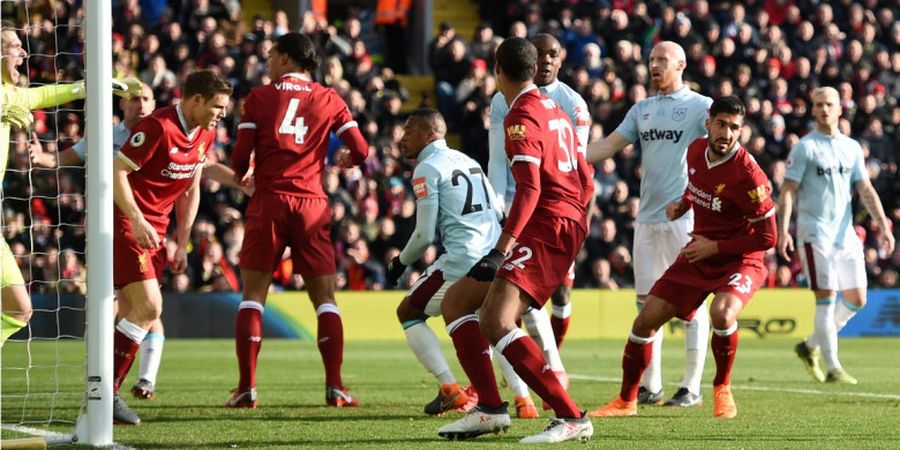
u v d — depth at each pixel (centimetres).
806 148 3731
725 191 2477
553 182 2089
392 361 4538
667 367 4375
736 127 2434
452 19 7900
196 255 5678
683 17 6944
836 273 3756
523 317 2656
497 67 2127
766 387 3475
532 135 2027
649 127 2958
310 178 2827
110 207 2002
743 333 6247
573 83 6575
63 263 5522
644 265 3000
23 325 2416
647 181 2984
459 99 6569
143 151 2392
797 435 2238
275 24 6581
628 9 7250
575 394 3209
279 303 5750
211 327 5662
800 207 3797
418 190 2425
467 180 2455
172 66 6300
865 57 7419
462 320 2150
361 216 5984
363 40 7906
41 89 2375
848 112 7094
